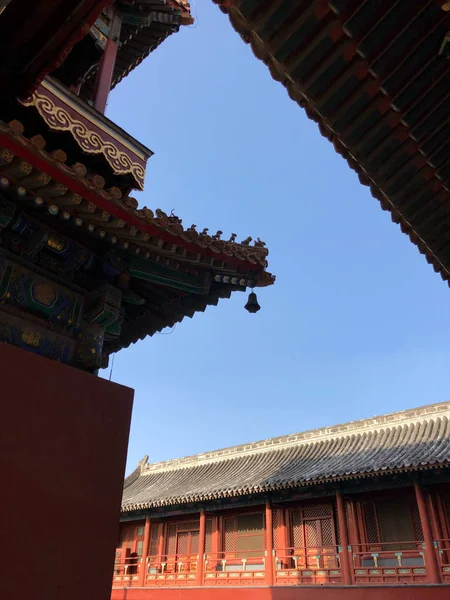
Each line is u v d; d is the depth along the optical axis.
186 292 9.55
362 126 5.64
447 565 18.38
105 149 8.87
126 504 30.17
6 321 7.22
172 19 12.02
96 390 7.40
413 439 23.22
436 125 5.59
